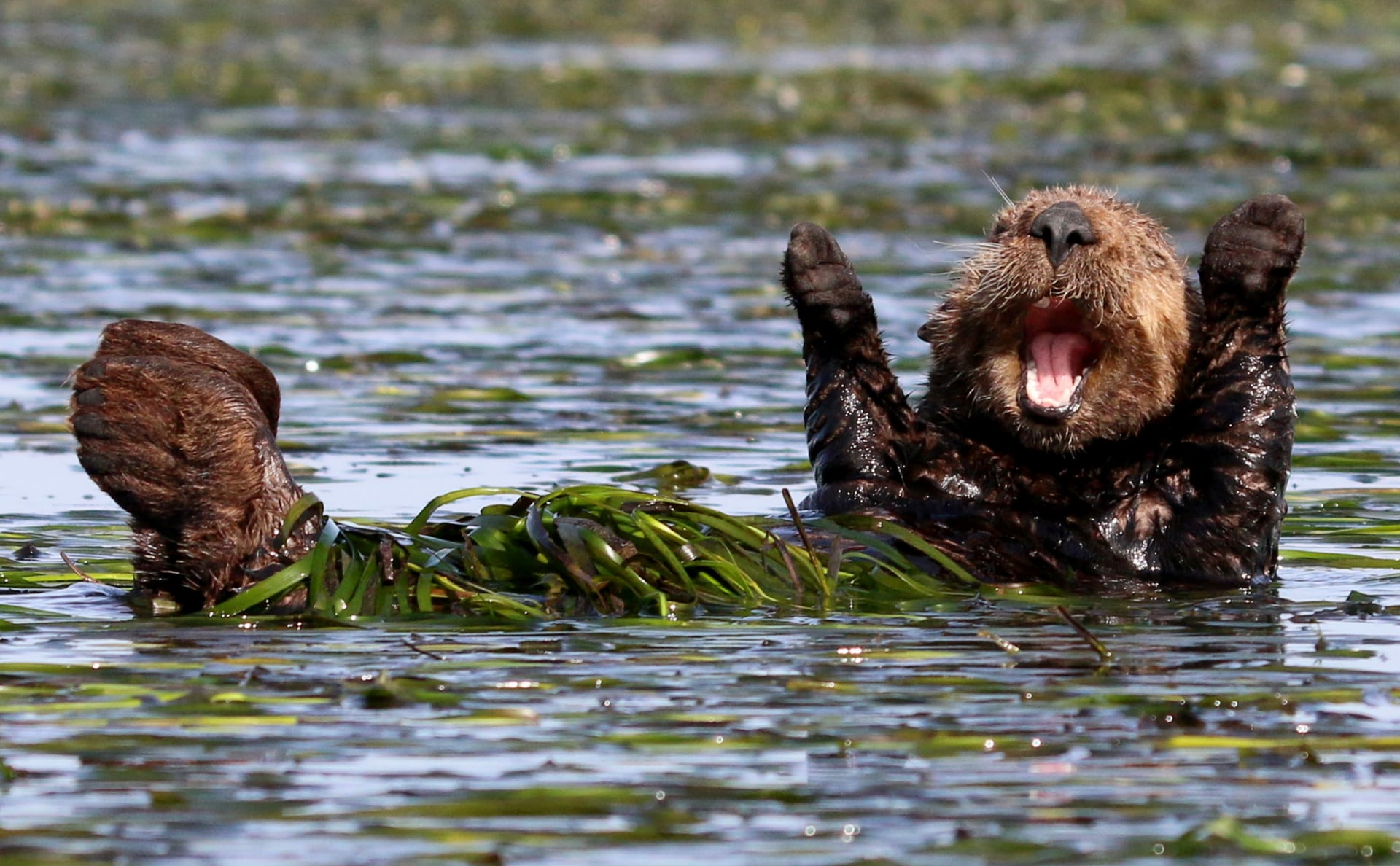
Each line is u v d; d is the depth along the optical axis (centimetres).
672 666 1576
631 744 1354
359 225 5075
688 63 8544
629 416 3134
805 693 1491
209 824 1194
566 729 1389
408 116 7025
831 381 2241
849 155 6231
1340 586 2034
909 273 4475
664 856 1148
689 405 3244
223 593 1847
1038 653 1645
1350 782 1284
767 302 4225
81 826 1189
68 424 1872
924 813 1221
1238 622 1808
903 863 1138
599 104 7344
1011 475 2191
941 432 2231
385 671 1538
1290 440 2100
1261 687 1516
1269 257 2089
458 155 6231
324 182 5669
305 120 6900
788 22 10419
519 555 1911
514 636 1695
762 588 1905
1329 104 7069
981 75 7869
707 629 1738
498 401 3247
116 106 7056
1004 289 2056
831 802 1239
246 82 7719
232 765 1304
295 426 3005
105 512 2420
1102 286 2025
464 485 2583
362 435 2948
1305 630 1767
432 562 1861
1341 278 4488
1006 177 5744
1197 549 2070
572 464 2756
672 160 6197
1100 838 1178
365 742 1355
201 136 6475
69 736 1366
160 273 4388
